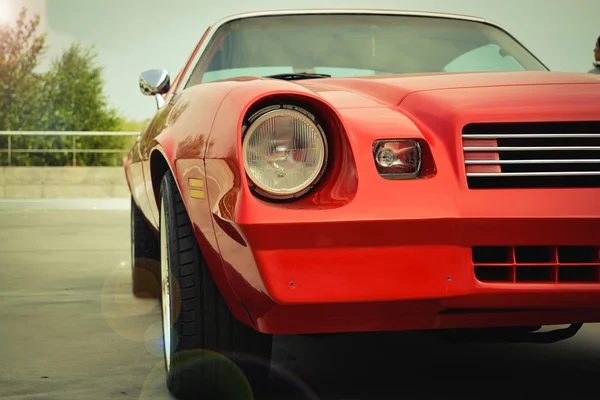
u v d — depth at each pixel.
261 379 2.18
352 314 1.85
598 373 2.52
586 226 1.86
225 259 1.92
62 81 22.30
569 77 2.24
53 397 2.29
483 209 1.83
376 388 2.37
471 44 3.11
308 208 1.79
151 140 2.56
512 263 1.88
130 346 2.90
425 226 1.80
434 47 3.07
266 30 3.09
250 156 1.81
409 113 2.00
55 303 3.77
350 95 2.10
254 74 2.93
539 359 2.69
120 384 2.41
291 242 1.76
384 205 1.80
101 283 4.37
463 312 1.92
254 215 1.76
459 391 2.34
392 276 1.80
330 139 1.86
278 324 1.87
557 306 1.90
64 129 22.31
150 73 3.14
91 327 3.23
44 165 13.38
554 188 1.88
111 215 9.45
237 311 2.03
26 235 7.12
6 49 21.94
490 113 1.95
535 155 1.94
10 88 22.08
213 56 3.01
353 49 3.02
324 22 3.13
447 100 2.02
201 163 1.98
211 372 2.13
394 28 3.14
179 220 2.17
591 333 3.06
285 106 1.84
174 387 2.19
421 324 1.92
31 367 2.62
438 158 1.88
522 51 3.17
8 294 4.02
